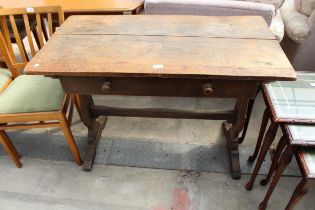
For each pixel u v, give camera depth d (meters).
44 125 1.45
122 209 1.44
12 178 1.61
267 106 1.20
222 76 1.04
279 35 1.75
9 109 1.36
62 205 1.47
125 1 1.86
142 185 1.55
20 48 1.60
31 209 1.45
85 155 1.66
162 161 1.67
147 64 1.10
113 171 1.63
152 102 2.13
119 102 2.14
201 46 1.20
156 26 1.38
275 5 1.85
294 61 2.04
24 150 1.77
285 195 1.46
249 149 1.72
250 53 1.15
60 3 1.85
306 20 1.92
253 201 1.45
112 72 1.07
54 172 1.64
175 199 1.47
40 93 1.42
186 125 1.92
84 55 1.17
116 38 1.28
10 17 1.50
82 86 1.22
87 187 1.55
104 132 1.88
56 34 1.33
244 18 1.42
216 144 1.76
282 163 1.13
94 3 1.84
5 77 1.62
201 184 1.54
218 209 1.42
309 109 1.15
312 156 1.02
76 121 1.98
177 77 1.06
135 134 1.86
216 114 1.52
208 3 1.61
